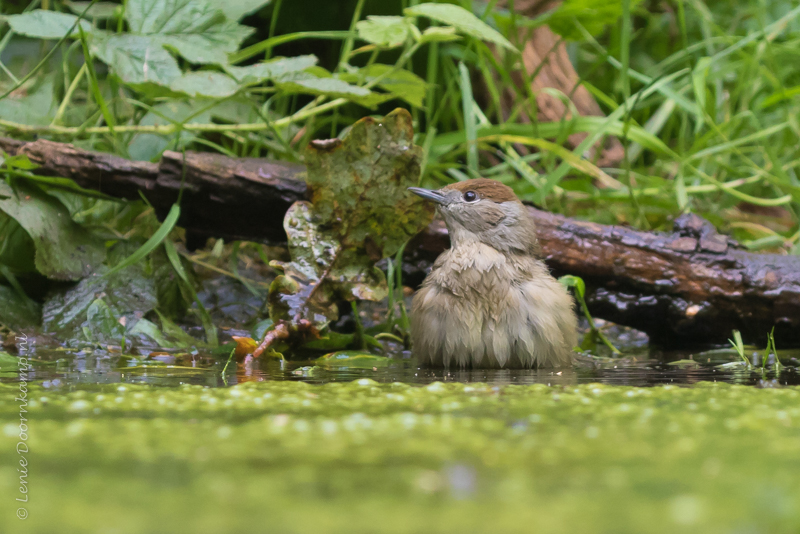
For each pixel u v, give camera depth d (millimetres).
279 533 2236
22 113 10102
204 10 8727
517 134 12094
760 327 8703
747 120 13477
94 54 8430
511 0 10625
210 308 9578
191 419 4023
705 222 8961
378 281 7859
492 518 2391
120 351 7691
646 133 11148
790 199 11242
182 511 2449
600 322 10633
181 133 10500
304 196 8430
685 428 3781
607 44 16891
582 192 12266
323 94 8914
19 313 8297
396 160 7586
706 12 14242
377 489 2713
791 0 15117
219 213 8766
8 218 8664
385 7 13031
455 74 12195
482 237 7457
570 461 3125
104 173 8555
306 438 3514
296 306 7531
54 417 4062
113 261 8789
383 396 4918
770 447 3367
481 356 7152
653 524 2342
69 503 2531
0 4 12898
